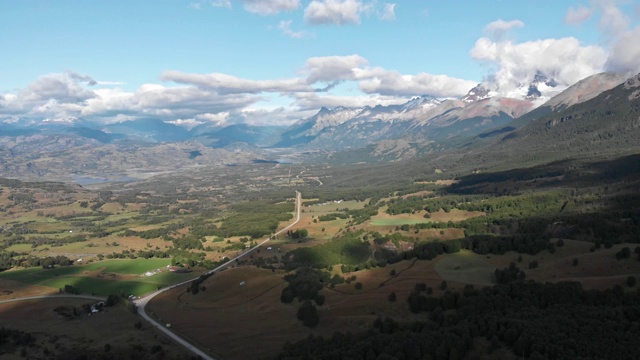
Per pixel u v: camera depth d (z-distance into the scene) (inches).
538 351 4722.0
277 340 6899.6
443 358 5039.4
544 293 6486.2
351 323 7027.6
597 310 5767.7
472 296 6830.7
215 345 7007.9
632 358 4441.4
